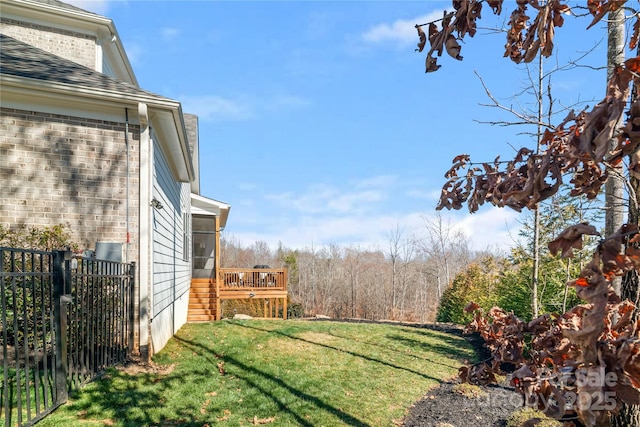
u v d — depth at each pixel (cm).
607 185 399
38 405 418
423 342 1264
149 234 719
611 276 142
